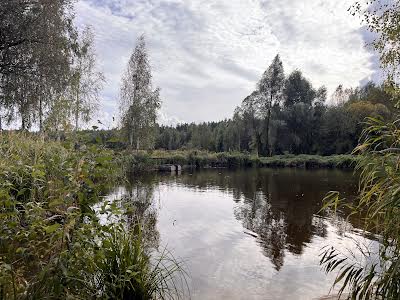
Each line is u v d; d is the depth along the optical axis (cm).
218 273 504
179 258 568
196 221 867
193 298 411
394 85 742
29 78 1157
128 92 2589
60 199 250
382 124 263
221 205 1121
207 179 2045
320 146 3975
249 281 479
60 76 1242
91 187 274
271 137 3944
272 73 4016
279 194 1384
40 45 1162
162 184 1731
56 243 244
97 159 274
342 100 4988
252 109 4056
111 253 294
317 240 703
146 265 331
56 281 229
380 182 235
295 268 534
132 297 297
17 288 231
